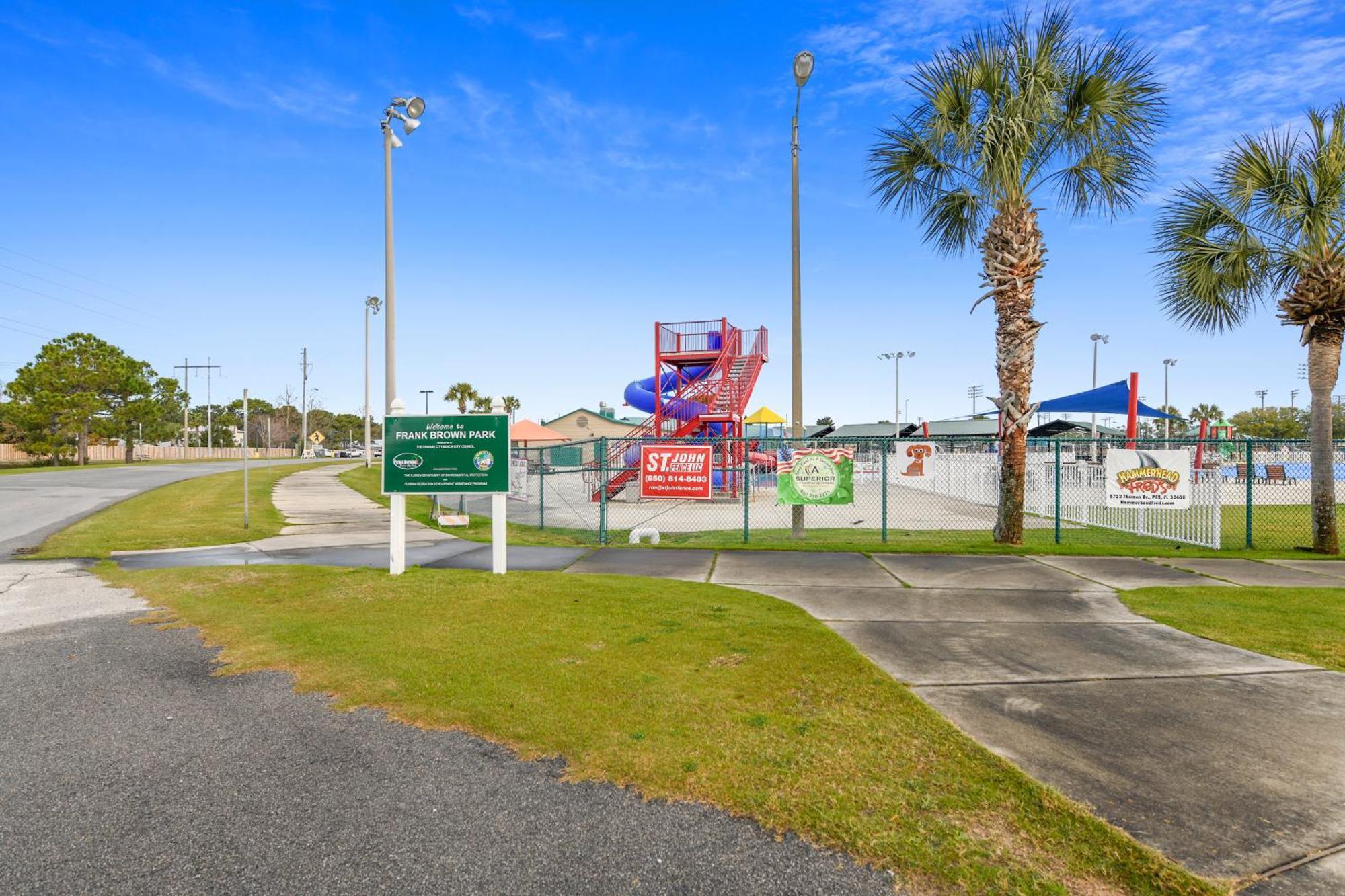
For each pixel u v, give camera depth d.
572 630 6.34
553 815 3.33
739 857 2.98
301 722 4.42
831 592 8.29
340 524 15.77
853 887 2.78
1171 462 11.90
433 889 2.80
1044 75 11.10
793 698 4.71
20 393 49.69
